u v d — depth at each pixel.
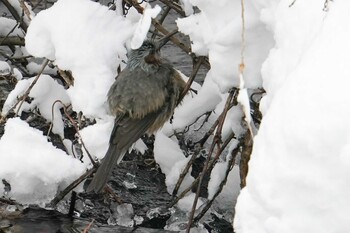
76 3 10.18
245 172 9.67
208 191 10.51
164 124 11.81
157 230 10.61
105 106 9.95
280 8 7.40
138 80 10.38
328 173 5.50
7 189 10.75
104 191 11.10
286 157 5.78
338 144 5.51
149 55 10.49
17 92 10.76
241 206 5.98
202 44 9.08
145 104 10.37
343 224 5.36
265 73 7.27
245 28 8.27
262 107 7.12
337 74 5.84
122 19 10.16
